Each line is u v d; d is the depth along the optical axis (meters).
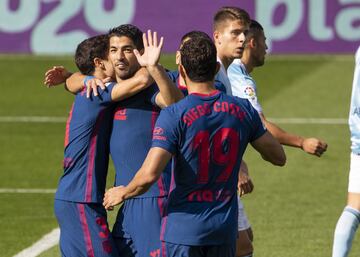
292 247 31.98
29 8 81.50
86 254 24.08
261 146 21.95
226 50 25.08
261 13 80.31
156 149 20.91
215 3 80.31
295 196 39.16
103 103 23.62
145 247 23.83
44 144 50.69
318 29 80.31
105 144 24.23
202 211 21.17
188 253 21.20
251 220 35.47
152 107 23.75
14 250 31.78
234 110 21.50
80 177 24.08
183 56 21.39
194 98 21.34
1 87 68.62
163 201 23.70
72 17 81.06
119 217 24.42
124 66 23.50
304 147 25.50
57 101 63.84
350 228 26.23
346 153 47.75
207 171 21.20
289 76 71.50
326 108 60.34
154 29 80.75
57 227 34.75
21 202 38.69
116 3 80.56
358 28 79.94
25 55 81.06
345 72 72.75
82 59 24.95
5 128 55.09
